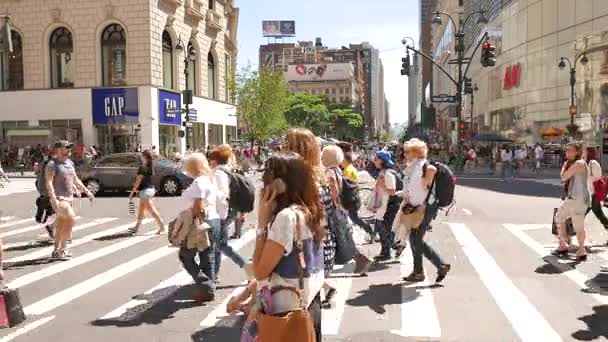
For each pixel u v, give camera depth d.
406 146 7.75
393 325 6.03
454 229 12.69
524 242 11.03
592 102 41.84
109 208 17.34
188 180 21.33
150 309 6.65
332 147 7.36
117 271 8.66
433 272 8.48
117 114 38.44
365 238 10.84
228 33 57.38
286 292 3.25
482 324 6.06
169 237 6.84
